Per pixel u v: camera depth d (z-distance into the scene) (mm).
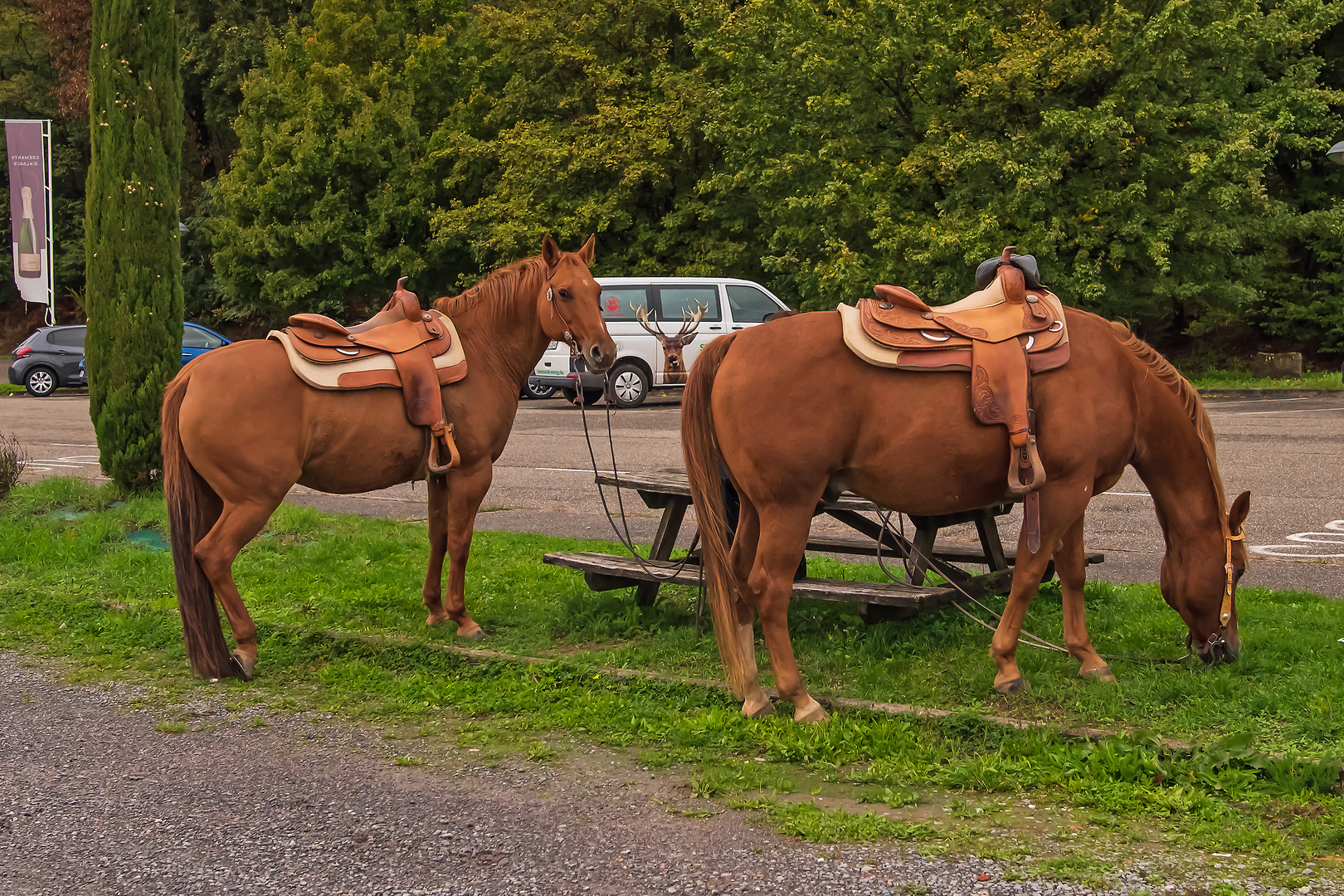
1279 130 21141
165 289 9922
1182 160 20203
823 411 4453
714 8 25906
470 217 27719
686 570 5977
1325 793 3658
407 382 5660
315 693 5230
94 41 9734
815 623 6031
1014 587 4715
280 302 30906
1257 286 26375
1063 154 20234
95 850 3494
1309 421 15641
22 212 20016
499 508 10461
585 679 5148
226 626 6320
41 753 4410
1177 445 4875
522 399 24016
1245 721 4273
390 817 3732
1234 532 4902
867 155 22625
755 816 3691
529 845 3500
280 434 5371
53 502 9695
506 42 28172
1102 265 21688
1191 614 4980
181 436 5348
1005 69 19938
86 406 23703
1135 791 3721
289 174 30141
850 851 3402
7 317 48188
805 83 23219
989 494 4637
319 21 32594
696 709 4785
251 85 32031
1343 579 6777
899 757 4109
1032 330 4590
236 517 5363
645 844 3492
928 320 4566
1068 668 5082
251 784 4055
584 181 26859
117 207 9719
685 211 26078
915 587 5520
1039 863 3277
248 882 3262
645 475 6574
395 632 6105
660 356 21078
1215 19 20781
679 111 25578
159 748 4465
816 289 23891
